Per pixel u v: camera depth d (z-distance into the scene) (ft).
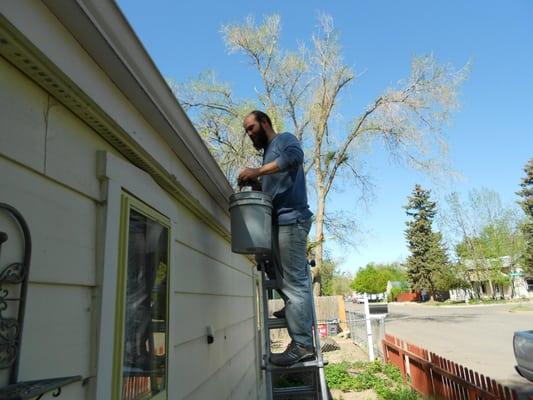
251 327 21.31
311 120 59.21
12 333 3.46
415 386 22.31
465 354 35.32
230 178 56.08
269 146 10.30
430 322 67.51
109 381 4.90
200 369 9.48
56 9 4.08
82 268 4.67
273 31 58.23
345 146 59.21
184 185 8.52
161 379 6.80
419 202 161.68
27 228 3.76
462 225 135.54
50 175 4.26
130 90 5.55
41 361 3.84
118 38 4.79
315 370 10.43
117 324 5.24
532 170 127.44
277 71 58.95
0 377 3.33
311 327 9.89
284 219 9.61
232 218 9.22
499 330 52.42
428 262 156.35
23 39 3.68
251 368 20.40
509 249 129.29
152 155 6.73
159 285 7.06
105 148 5.60
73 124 4.81
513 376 26.73
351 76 57.67
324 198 60.18
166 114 6.58
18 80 3.94
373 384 24.81
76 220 4.67
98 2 4.31
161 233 7.31
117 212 5.46
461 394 15.93
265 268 11.17
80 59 4.58
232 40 57.77
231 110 57.62
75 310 4.49
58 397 4.03
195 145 8.27
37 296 3.91
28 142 3.98
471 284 144.56
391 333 53.36
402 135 54.90
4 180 3.64
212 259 11.77
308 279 10.09
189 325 8.82
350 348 41.78
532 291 143.13
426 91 53.98
